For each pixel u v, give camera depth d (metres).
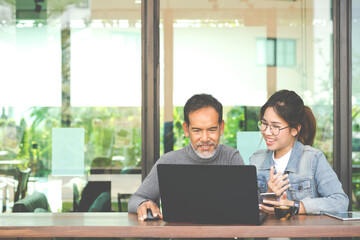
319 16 3.97
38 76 3.95
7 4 3.95
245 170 2.12
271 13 4.00
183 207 2.24
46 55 3.95
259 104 4.00
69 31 3.96
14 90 3.94
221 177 2.17
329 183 2.61
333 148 3.92
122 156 3.95
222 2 4.00
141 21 3.96
